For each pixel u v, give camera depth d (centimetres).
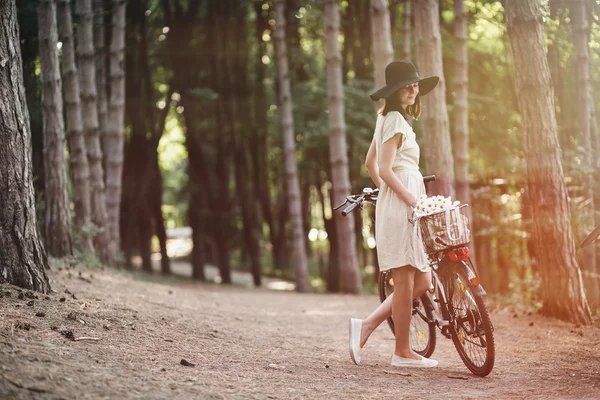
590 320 741
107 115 1616
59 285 686
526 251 1208
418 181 516
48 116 1008
